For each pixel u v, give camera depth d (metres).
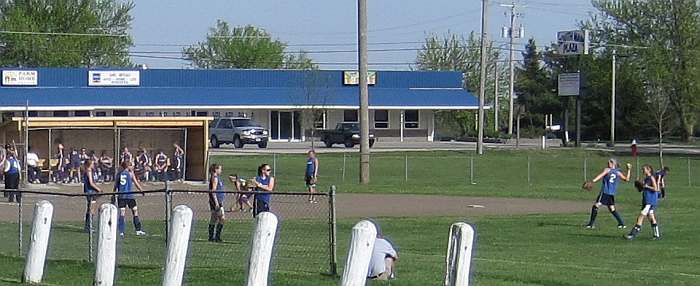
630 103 138.12
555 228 40.16
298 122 123.12
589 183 41.16
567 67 149.25
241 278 22.77
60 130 67.56
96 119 63.31
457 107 126.56
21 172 58.53
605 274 26.12
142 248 28.53
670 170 80.12
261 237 16.77
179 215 17.83
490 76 164.00
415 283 21.95
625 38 138.38
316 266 24.66
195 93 117.94
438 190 57.97
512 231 38.97
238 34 186.38
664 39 131.12
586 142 132.12
